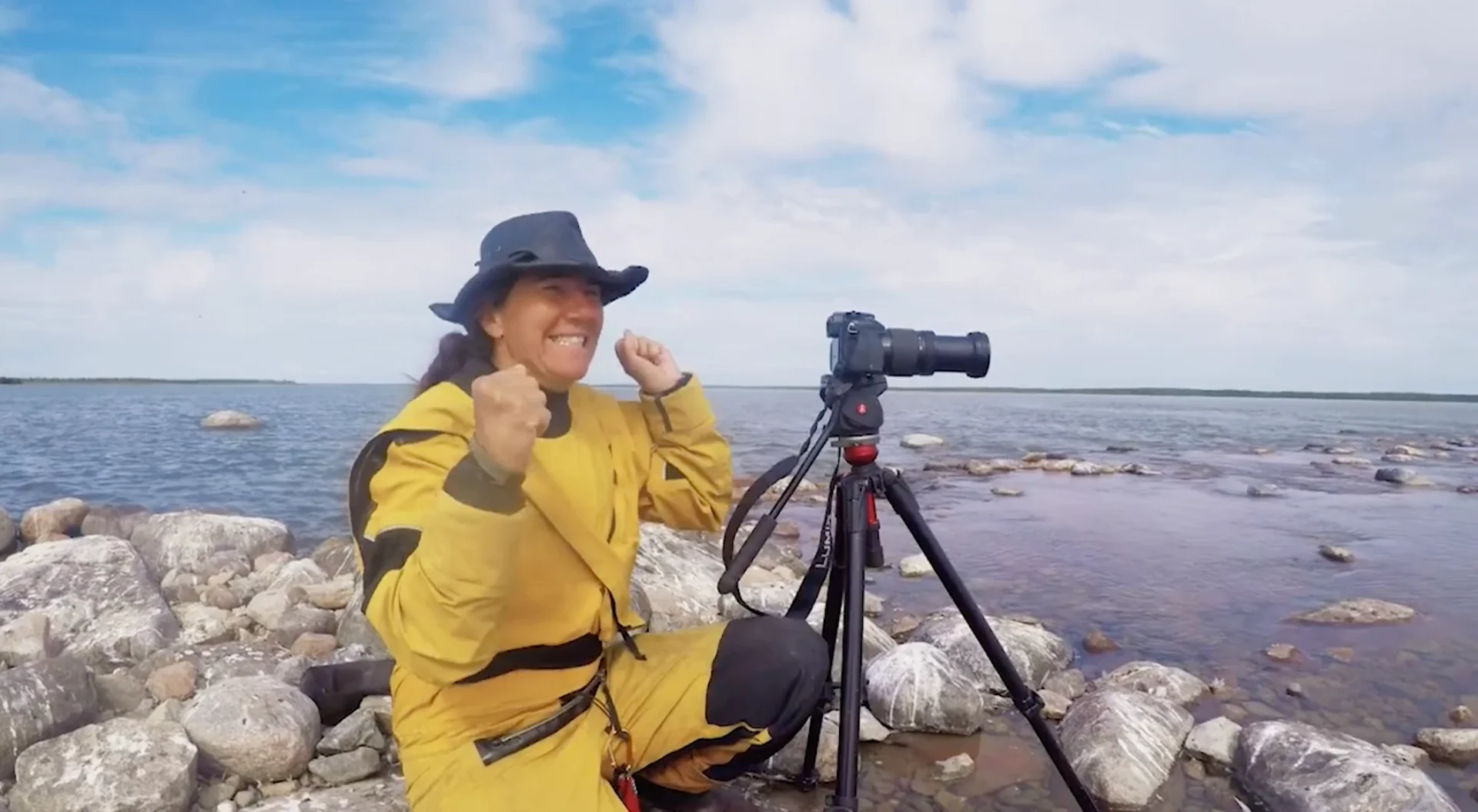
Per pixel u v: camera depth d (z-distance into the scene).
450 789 2.24
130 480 12.49
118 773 2.90
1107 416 40.91
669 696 2.61
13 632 4.21
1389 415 52.19
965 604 2.94
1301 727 3.51
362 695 3.49
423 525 2.07
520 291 2.35
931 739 3.79
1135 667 4.49
